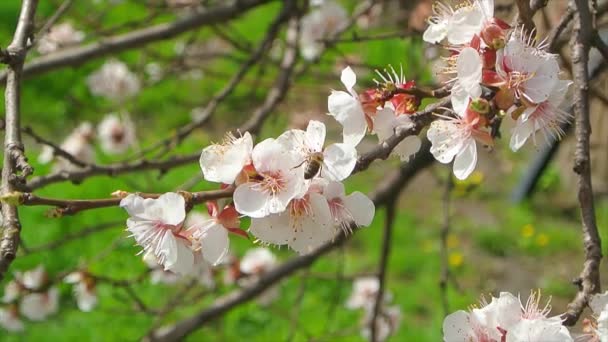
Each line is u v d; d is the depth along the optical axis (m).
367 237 6.47
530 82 1.45
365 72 4.75
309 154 1.38
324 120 4.66
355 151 1.39
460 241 6.48
